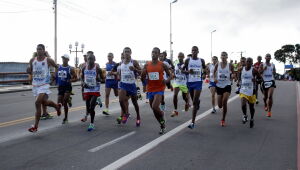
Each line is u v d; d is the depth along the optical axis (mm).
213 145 5781
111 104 11789
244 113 7840
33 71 6648
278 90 19062
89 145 5684
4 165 4574
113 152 5246
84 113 9539
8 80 22516
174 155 5113
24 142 5887
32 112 9852
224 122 7734
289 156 5129
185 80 9219
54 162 4707
